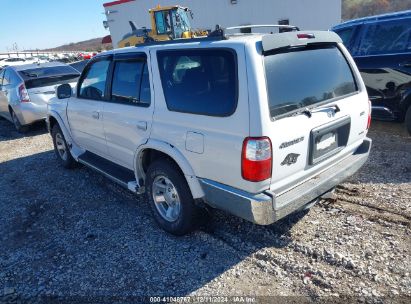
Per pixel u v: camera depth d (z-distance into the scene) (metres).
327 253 3.19
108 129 4.31
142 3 25.77
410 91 5.94
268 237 3.54
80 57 28.19
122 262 3.39
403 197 4.04
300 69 3.05
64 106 5.38
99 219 4.25
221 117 2.86
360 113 3.59
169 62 3.33
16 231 4.17
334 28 7.12
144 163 3.92
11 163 6.84
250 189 2.79
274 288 2.89
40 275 3.32
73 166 6.01
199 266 3.23
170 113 3.32
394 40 6.14
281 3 21.41
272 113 2.72
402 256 3.09
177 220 3.58
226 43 2.85
